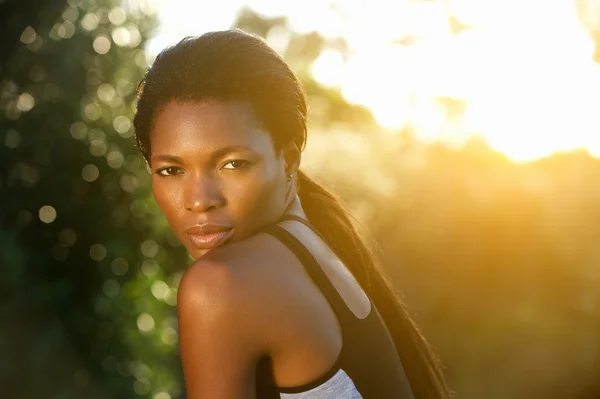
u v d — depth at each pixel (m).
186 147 1.16
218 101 1.16
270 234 1.20
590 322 8.73
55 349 4.82
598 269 8.65
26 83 4.93
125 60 5.14
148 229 5.17
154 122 1.19
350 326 1.21
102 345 5.05
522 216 8.77
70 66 4.91
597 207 8.70
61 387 4.84
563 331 8.73
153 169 1.21
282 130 1.23
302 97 1.28
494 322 8.80
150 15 5.23
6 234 4.68
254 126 1.18
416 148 9.70
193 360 1.12
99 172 5.02
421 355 1.59
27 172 4.93
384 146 9.84
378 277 1.59
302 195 1.57
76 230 5.02
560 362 8.72
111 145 5.05
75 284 5.00
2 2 4.80
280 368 1.14
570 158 8.81
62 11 4.95
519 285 8.81
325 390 1.16
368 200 8.98
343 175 9.00
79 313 5.00
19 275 4.73
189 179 1.18
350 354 1.19
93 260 5.04
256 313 1.11
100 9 5.06
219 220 1.17
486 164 8.89
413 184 9.02
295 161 1.29
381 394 1.24
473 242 8.83
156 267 5.25
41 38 4.91
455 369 8.84
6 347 4.66
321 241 1.34
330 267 1.27
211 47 1.18
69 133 4.96
